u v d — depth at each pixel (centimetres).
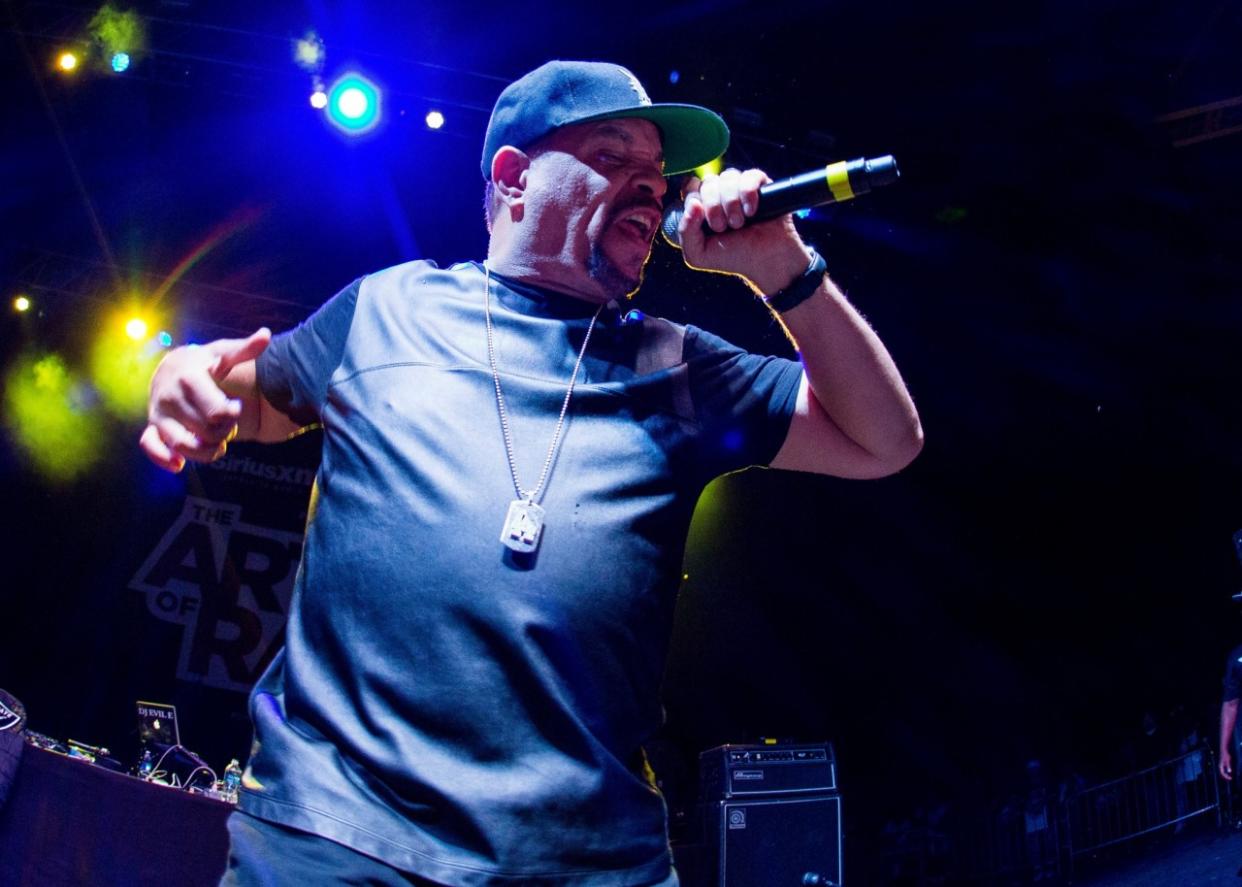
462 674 129
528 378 146
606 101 158
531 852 125
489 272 159
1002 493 1267
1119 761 1200
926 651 1398
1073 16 818
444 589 132
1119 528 1239
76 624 1030
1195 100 847
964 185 955
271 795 130
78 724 1009
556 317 154
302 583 145
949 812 1188
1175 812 939
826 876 595
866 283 1035
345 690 134
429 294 156
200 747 1012
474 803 125
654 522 143
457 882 123
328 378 157
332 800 127
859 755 1401
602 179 156
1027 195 957
